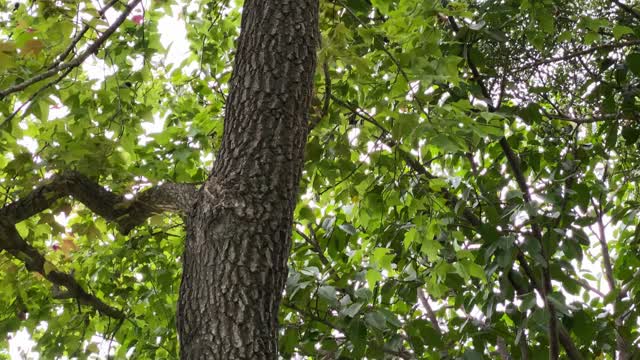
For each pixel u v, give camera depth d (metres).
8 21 3.91
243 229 2.31
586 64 4.21
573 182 4.50
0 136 3.12
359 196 4.39
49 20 2.90
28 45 2.88
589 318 4.23
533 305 3.93
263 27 2.66
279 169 2.44
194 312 2.23
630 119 4.38
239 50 2.68
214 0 4.77
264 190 2.39
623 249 5.34
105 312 3.93
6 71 2.90
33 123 4.01
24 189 3.16
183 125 4.73
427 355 4.72
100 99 3.69
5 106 3.07
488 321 4.52
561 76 4.19
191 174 4.47
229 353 2.14
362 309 3.92
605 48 4.23
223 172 2.44
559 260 4.34
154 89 4.93
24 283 4.16
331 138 4.22
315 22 2.77
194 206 2.44
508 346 5.10
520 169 4.49
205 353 2.16
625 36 4.26
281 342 4.29
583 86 4.26
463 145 3.31
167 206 2.58
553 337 4.07
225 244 2.29
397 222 4.47
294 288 3.89
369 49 3.93
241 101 2.54
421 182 4.18
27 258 3.31
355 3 3.97
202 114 4.57
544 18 3.69
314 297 4.23
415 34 3.63
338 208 5.23
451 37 4.15
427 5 3.50
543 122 4.82
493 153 4.99
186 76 4.94
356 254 4.56
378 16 4.27
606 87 4.30
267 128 2.48
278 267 2.34
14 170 3.20
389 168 4.18
